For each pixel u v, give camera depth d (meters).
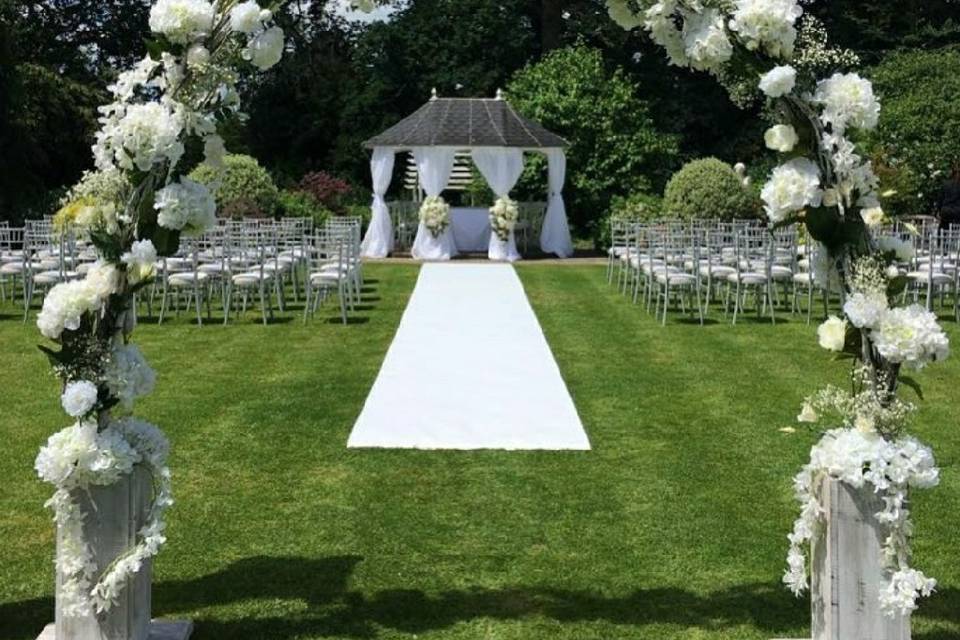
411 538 5.20
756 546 5.09
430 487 5.98
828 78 3.80
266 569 4.81
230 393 8.49
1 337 11.38
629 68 32.97
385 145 21.95
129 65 32.44
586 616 4.33
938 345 3.58
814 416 3.80
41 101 25.41
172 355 10.36
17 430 7.26
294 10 30.97
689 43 3.75
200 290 13.92
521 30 32.38
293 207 22.48
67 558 3.79
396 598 4.50
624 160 26.78
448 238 21.95
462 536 5.22
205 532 5.28
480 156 21.64
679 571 4.79
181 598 4.50
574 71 27.17
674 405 8.13
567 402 8.17
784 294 15.65
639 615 4.34
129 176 3.80
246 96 32.44
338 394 8.45
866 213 3.74
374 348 10.77
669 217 21.69
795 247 13.93
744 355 10.48
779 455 6.68
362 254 22.41
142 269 3.80
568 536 5.23
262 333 11.85
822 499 3.80
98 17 32.06
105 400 3.80
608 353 10.55
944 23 30.14
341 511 5.58
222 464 6.43
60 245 12.16
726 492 5.92
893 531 3.67
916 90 23.42
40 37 31.02
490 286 16.58
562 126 26.58
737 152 32.41
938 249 14.12
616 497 5.82
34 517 5.48
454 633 4.17
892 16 30.30
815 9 31.44
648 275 14.08
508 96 27.52
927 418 7.82
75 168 26.34
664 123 32.66
